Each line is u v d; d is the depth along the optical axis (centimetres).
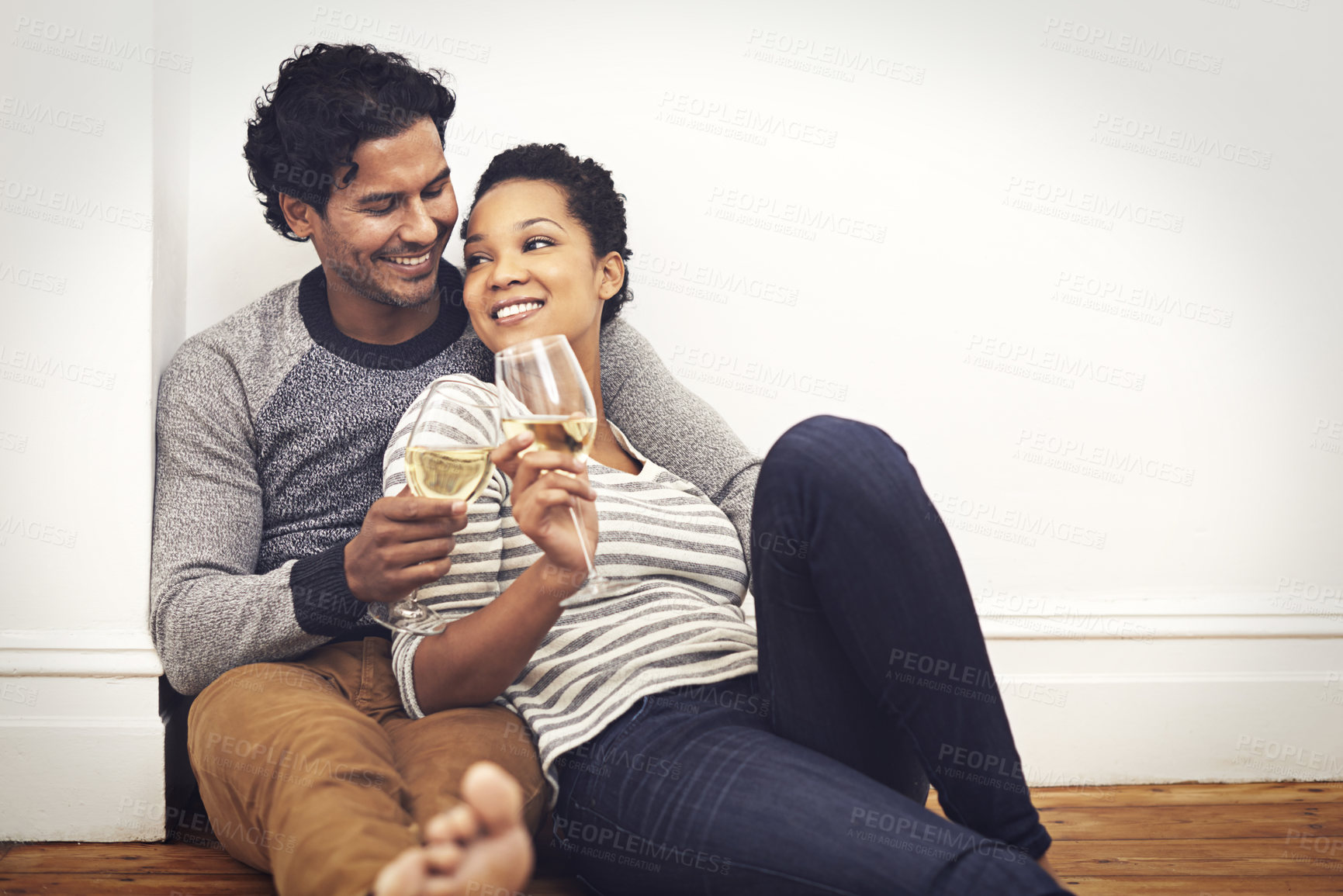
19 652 123
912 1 166
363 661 113
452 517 95
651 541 108
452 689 98
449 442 98
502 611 93
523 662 96
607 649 100
